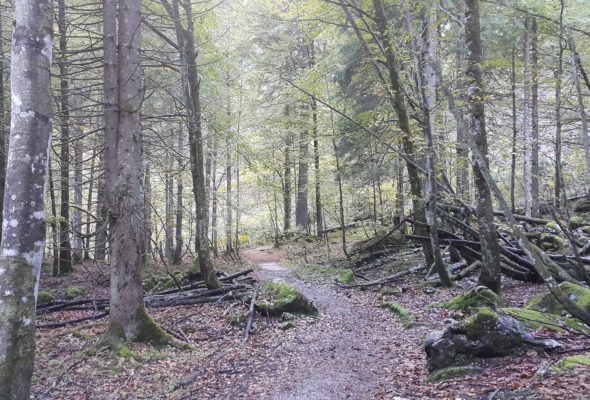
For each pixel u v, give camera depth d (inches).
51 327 478.6
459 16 588.4
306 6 593.0
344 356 342.6
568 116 776.3
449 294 490.0
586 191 836.6
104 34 389.7
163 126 768.9
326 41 918.4
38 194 213.6
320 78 759.1
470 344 260.2
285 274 803.4
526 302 403.2
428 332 370.6
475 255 542.0
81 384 308.3
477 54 408.5
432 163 517.0
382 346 357.4
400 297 533.0
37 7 217.9
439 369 266.1
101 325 462.9
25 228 207.6
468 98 418.0
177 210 935.0
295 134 1047.6
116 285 386.6
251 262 1007.0
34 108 214.4
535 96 763.4
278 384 293.4
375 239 863.1
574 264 452.1
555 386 203.0
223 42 730.2
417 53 509.0
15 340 200.8
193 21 583.5
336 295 603.2
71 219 841.5
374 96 714.8
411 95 603.2
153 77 682.8
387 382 273.6
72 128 700.0
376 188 1053.8
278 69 1013.8
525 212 747.4
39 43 217.9
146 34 665.6
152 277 707.4
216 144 843.4
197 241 700.7
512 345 256.5
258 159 655.1
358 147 748.6
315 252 1024.2
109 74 388.8
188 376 319.0
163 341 388.2
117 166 387.2
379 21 533.6
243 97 1005.8
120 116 387.9
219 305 539.5
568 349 249.8
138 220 393.7
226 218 1214.3
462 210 600.7
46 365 349.1
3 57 516.7
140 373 329.1
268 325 452.8
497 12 621.9
